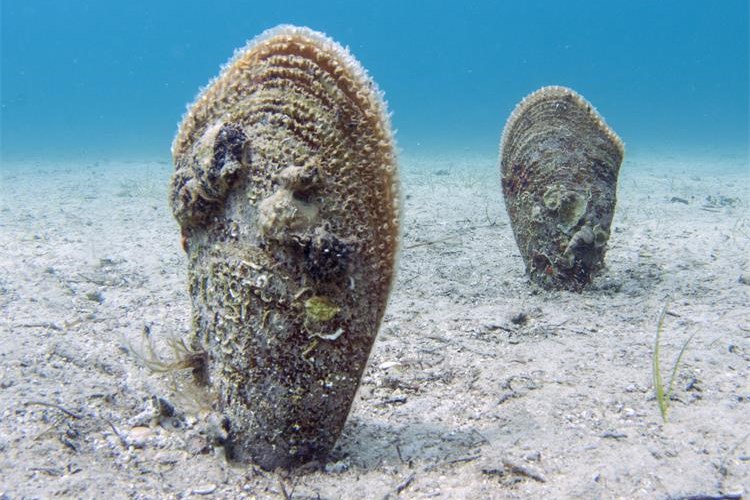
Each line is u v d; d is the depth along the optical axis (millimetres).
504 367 608
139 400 534
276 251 433
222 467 452
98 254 1051
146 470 445
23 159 3832
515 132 913
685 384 553
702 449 454
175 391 495
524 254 896
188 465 453
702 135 5750
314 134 440
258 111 456
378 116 438
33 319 694
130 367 590
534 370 597
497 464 448
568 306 790
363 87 441
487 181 2188
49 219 1438
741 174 2482
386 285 444
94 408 512
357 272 436
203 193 457
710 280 872
